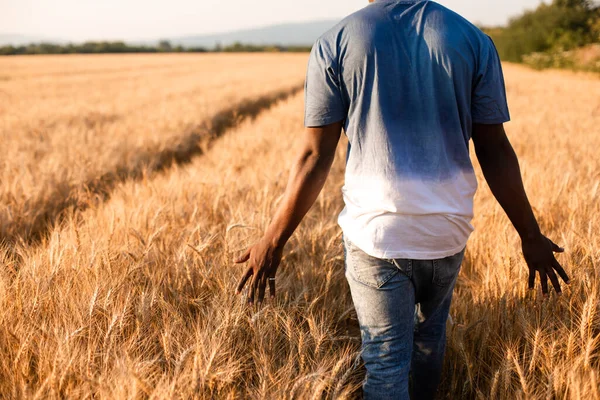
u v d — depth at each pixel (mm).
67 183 5230
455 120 1368
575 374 1729
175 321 2023
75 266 2418
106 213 3719
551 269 1642
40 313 2082
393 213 1408
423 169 1378
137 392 1546
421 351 1789
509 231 2949
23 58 71625
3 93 20297
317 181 1492
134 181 6141
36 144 7812
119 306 2098
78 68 45312
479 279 2867
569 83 21891
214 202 3877
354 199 1473
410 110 1359
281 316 2178
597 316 2113
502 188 1501
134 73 36500
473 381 2160
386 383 1510
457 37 1342
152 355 1989
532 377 1957
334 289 2734
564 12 37656
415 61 1342
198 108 13414
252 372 2008
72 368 1729
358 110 1396
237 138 8797
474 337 2225
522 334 2184
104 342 1816
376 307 1501
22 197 4477
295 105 14047
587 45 35406
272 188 4230
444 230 1422
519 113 11336
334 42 1406
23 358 1814
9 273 2424
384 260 1455
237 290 1613
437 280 1513
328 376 1670
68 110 13289
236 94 17516
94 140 8430
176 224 3316
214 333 1847
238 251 2617
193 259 2555
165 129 10094
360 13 1414
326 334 2072
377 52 1351
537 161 5781
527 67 38656
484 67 1372
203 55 80250
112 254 2533
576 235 2602
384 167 1388
